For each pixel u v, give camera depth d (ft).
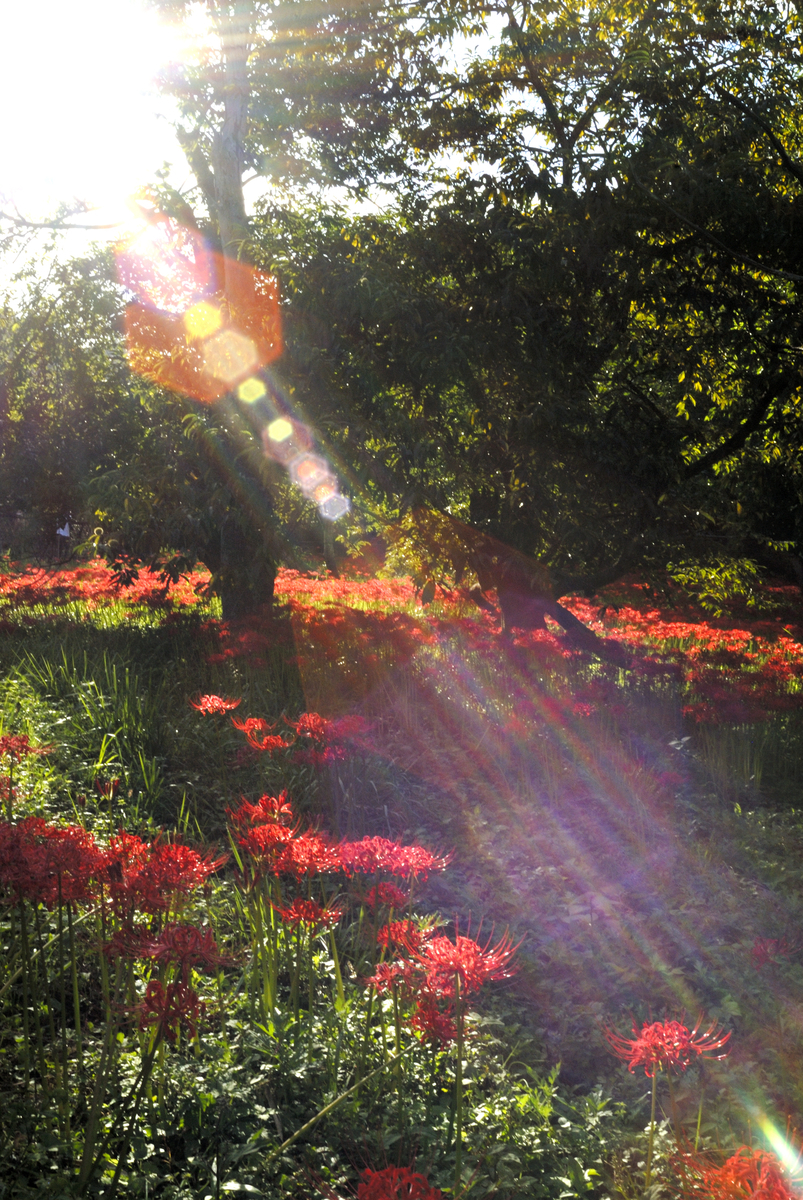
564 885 17.38
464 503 30.96
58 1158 8.32
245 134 36.29
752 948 13.73
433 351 25.54
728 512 34.17
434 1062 10.81
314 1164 8.93
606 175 26.30
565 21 31.78
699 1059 11.45
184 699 25.93
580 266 27.63
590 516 29.48
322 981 12.91
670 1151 9.73
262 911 12.12
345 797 19.49
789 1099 10.67
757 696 27.50
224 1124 9.27
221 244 36.37
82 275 42.96
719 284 29.12
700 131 28.09
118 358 44.91
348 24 33.27
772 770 25.11
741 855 19.02
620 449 28.48
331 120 34.37
